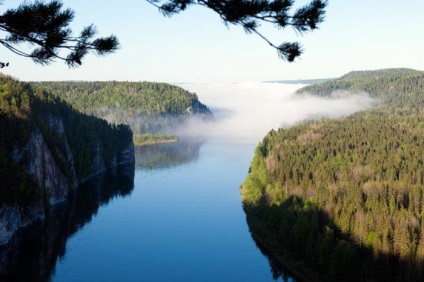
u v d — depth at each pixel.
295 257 83.38
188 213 117.06
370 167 145.38
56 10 11.51
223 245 92.69
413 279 69.06
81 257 86.50
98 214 117.38
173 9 11.82
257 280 76.88
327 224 92.50
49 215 115.75
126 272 79.31
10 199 97.25
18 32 11.54
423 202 99.69
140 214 117.00
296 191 118.31
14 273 78.69
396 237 74.56
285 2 10.83
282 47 11.74
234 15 11.38
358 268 72.31
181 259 85.69
